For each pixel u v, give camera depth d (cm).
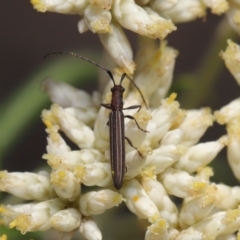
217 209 15
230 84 20
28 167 20
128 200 15
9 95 20
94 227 15
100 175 15
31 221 14
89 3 15
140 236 16
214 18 19
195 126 15
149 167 15
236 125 15
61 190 15
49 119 15
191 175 15
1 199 17
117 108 15
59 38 20
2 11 20
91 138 15
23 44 20
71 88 16
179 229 15
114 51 15
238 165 15
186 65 20
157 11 15
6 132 17
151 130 15
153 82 15
